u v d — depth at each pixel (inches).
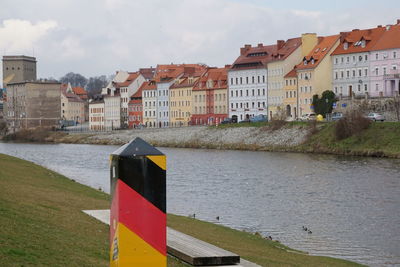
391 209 2321.6
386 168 3636.8
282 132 5713.6
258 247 1505.9
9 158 3085.6
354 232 1925.4
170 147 6692.9
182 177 3479.3
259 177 3412.9
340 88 6786.4
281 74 7322.8
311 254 1603.1
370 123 4879.4
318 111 6579.7
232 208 2370.8
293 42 7524.6
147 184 586.2
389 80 6205.7
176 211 2288.4
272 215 2219.5
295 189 2903.5
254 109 7746.1
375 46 6382.9
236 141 6117.1
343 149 4790.8
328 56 6875.0
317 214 2242.9
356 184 2999.5
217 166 4124.0
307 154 4950.8
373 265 1541.6
